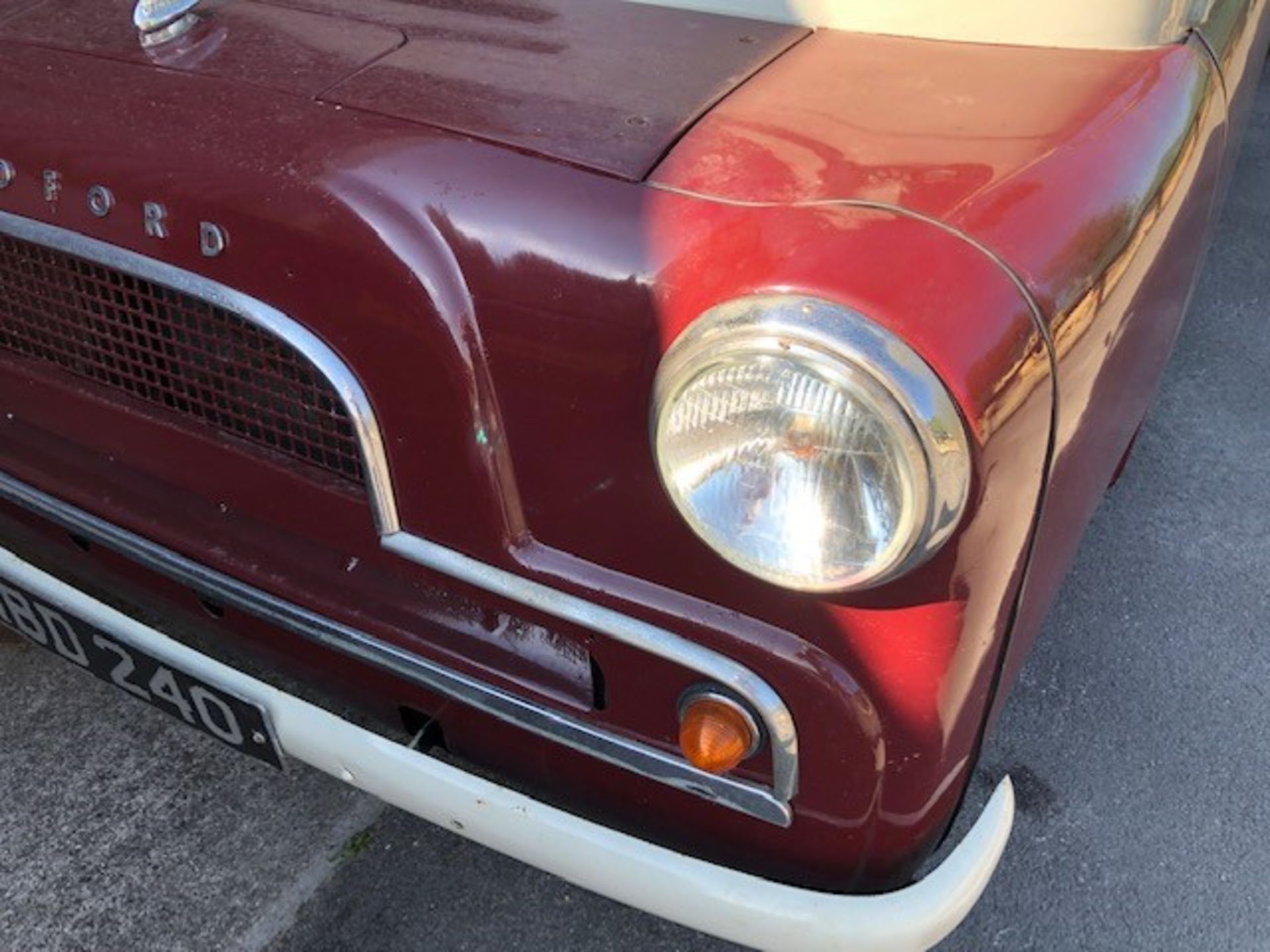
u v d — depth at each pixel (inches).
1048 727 85.8
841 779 48.3
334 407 50.7
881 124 47.5
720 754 48.4
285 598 58.8
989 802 52.8
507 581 50.4
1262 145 174.7
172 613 68.0
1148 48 56.1
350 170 46.6
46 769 80.8
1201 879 75.8
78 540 67.9
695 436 40.8
